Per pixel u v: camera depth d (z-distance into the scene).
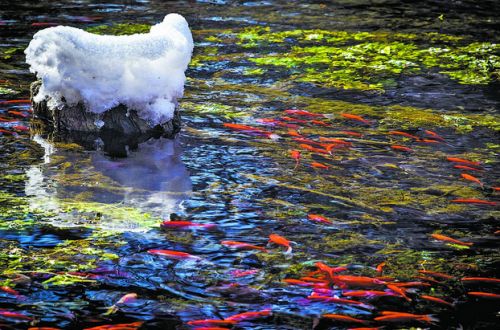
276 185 9.58
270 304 6.88
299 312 6.75
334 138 11.34
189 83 13.91
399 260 7.72
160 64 11.16
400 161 10.49
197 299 6.93
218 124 11.82
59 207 8.70
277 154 10.65
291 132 11.49
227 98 13.12
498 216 8.80
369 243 8.09
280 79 14.27
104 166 10.03
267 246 7.96
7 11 18.88
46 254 7.61
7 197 8.88
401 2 21.61
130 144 10.88
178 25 11.22
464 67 15.29
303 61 15.47
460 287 7.23
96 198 9.00
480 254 7.89
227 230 8.30
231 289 7.11
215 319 6.61
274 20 18.98
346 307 6.84
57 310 6.67
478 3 21.66
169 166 10.11
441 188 9.59
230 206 8.92
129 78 11.03
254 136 11.34
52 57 10.81
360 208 8.95
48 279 7.16
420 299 7.00
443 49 16.50
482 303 6.96
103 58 10.77
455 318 6.71
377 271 7.47
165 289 7.09
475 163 10.43
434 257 7.80
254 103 12.88
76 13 18.94
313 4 21.05
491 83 14.33
